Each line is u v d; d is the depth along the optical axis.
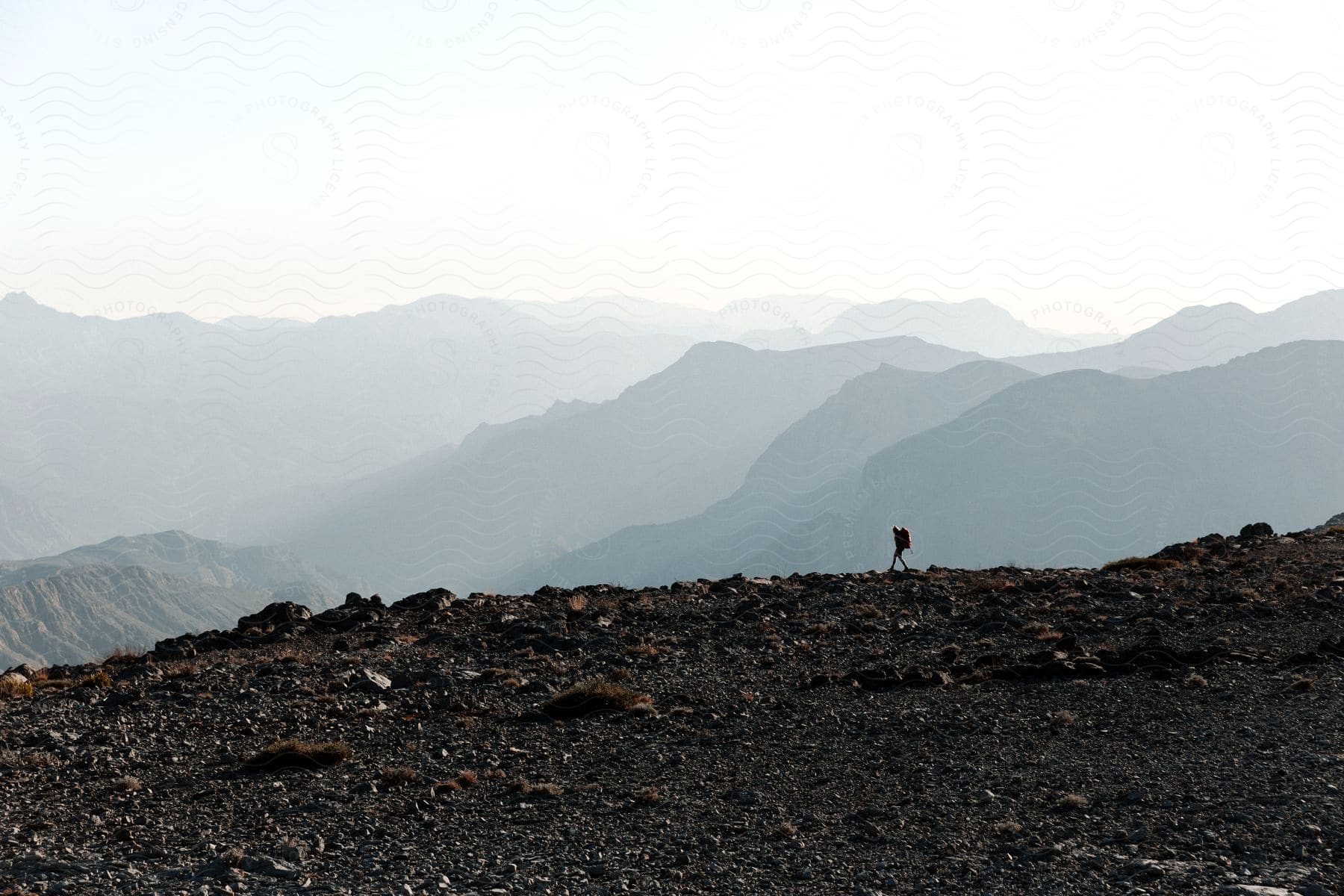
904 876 10.87
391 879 11.02
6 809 14.06
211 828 12.99
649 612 29.28
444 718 19.17
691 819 13.01
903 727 17.25
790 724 17.94
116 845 12.43
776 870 11.16
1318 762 13.70
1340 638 21.80
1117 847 11.27
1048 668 20.58
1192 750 14.83
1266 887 9.80
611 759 16.08
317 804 13.86
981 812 12.79
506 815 13.33
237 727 18.67
